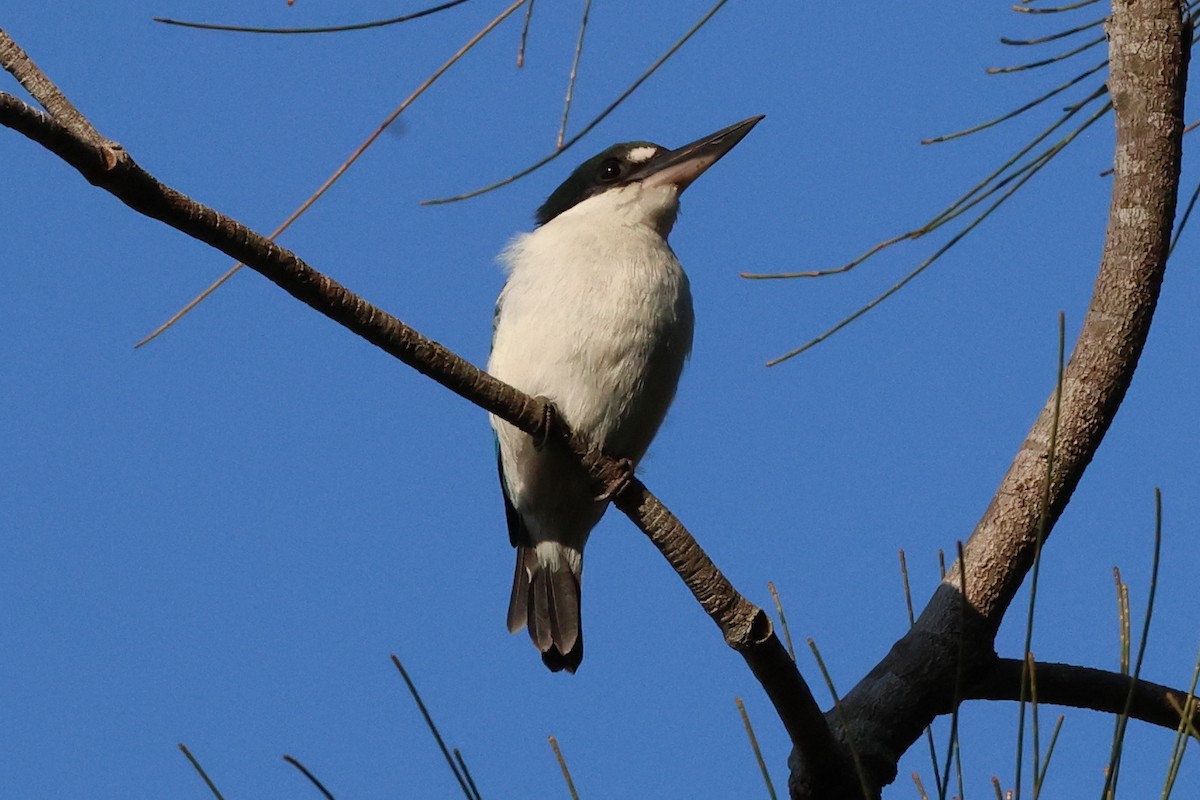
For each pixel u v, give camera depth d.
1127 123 6.75
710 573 6.59
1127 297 6.71
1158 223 6.68
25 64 6.30
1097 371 6.75
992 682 6.80
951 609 6.83
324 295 6.55
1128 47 6.75
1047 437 6.84
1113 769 4.64
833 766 6.59
